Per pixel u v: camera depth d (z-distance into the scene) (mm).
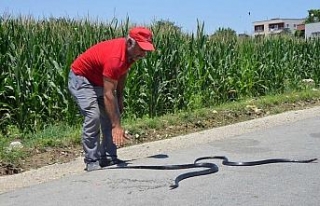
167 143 9875
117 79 7297
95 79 7547
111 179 7008
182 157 8430
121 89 7840
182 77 13656
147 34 7117
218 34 16281
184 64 13906
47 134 10188
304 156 8234
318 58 19828
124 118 12352
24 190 6684
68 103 11227
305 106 15383
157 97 12828
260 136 10219
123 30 12789
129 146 9844
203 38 14633
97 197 6172
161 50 13102
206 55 14875
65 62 11500
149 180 6906
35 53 11320
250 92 16734
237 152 8727
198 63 14344
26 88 11008
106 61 7176
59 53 11617
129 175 7211
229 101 15766
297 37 20516
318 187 6395
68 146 9492
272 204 5723
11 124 10969
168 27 13891
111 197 6148
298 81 18734
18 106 10883
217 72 15008
